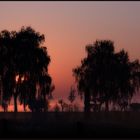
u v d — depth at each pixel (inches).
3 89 3494.1
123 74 3927.2
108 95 3897.6
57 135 1375.5
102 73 3875.5
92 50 3991.1
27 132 1382.9
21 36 3545.8
